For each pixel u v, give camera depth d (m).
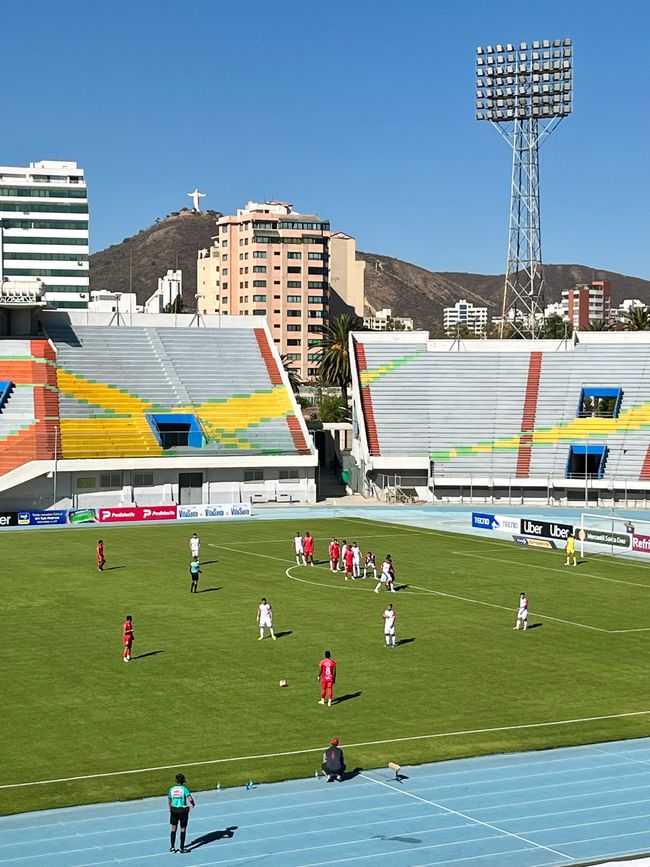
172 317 148.00
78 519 111.25
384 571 75.25
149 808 38.41
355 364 146.38
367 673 54.91
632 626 66.00
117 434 126.00
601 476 130.88
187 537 101.00
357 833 36.69
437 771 42.16
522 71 148.75
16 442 120.75
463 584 78.69
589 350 147.38
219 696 50.81
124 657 56.81
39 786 40.03
